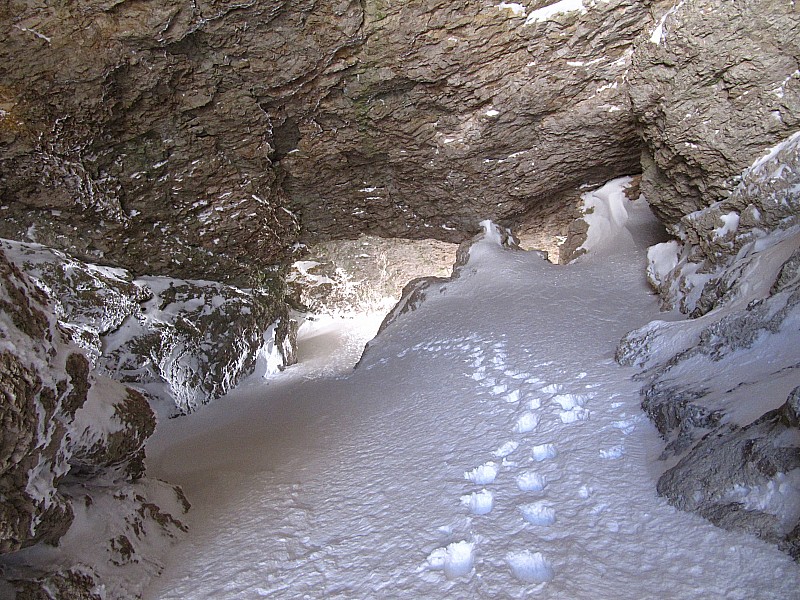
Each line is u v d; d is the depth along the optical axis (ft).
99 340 28.78
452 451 14.51
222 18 20.63
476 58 23.71
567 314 25.67
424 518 11.23
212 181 29.45
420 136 29.30
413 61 23.67
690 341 15.79
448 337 26.48
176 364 32.63
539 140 29.86
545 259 36.06
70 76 20.97
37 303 9.34
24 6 18.58
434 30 22.17
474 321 27.43
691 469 9.66
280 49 22.50
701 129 19.95
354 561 10.21
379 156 31.50
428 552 9.91
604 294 28.02
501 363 21.29
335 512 12.49
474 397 18.53
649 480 10.58
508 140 29.60
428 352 25.91
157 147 26.25
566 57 23.91
